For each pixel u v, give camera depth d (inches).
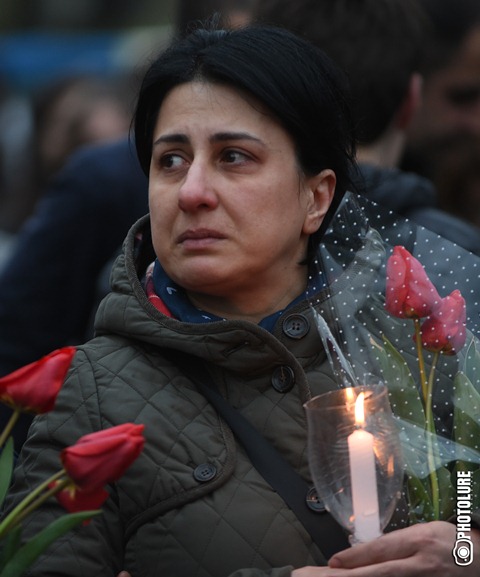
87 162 375.9
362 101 328.8
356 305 246.4
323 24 331.3
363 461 213.8
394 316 244.7
